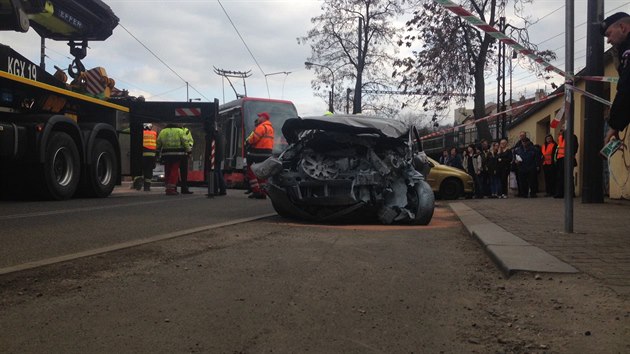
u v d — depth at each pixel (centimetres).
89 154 1149
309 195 838
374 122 852
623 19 423
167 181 1431
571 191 646
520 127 2256
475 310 370
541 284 414
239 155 2031
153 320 341
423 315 361
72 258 498
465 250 596
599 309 348
